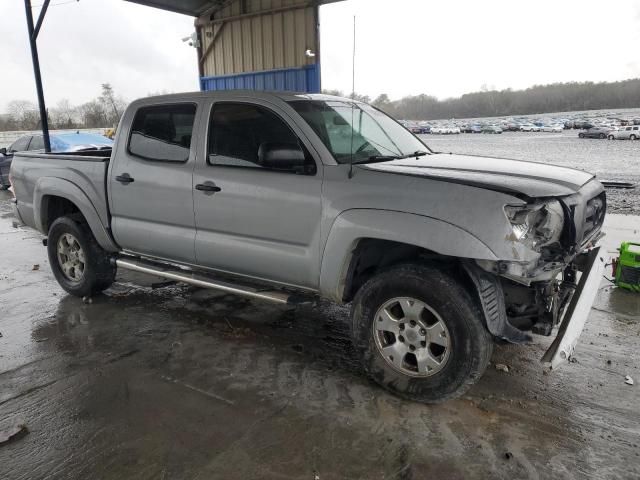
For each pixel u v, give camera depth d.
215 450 2.78
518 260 2.79
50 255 5.38
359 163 3.50
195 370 3.71
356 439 2.85
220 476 2.57
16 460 2.73
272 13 10.34
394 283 3.13
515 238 2.79
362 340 3.34
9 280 6.07
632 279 5.11
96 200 4.73
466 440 2.83
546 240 2.98
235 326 4.53
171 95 4.26
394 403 3.21
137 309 4.99
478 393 3.33
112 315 4.84
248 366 3.76
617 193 11.20
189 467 2.64
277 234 3.62
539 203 2.91
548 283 3.05
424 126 75.94
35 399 3.35
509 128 67.19
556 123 77.25
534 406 3.16
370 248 3.46
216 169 3.88
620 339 4.08
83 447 2.83
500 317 2.98
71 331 4.46
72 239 5.20
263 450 2.77
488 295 2.95
